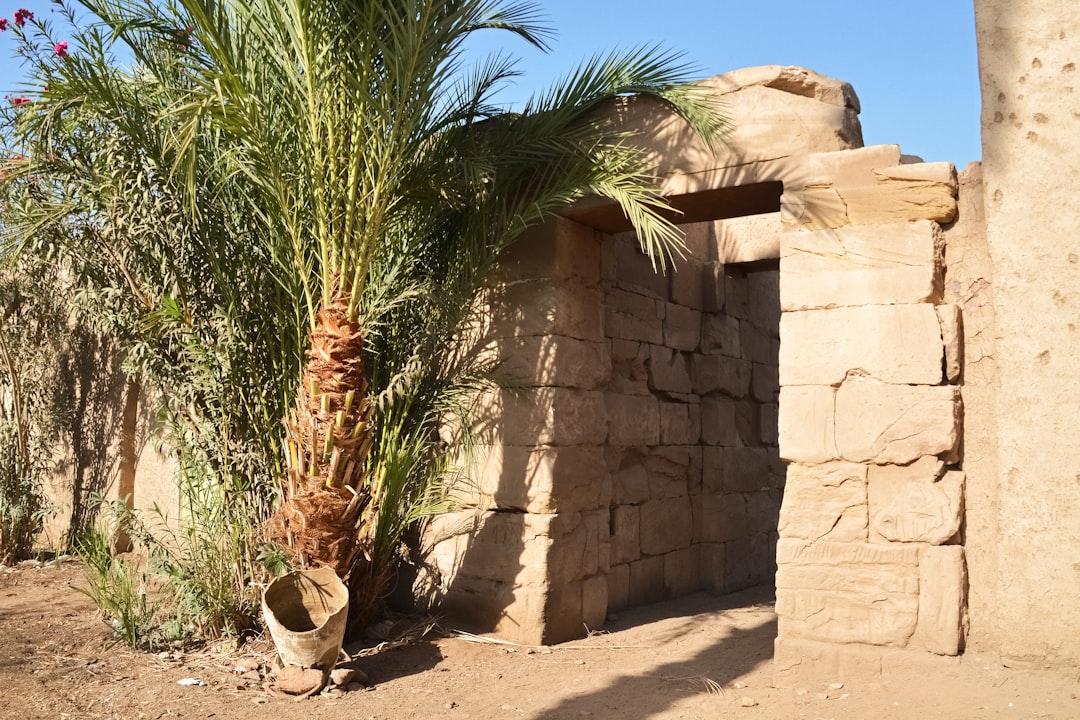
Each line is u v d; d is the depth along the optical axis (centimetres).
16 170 529
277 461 531
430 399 586
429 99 493
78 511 848
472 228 571
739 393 859
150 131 521
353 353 491
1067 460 428
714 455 810
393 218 513
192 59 493
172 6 491
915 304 470
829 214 496
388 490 543
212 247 528
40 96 496
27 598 646
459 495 611
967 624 451
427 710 441
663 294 764
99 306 594
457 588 602
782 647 482
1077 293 432
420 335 566
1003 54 458
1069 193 437
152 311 540
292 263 525
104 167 529
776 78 529
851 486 476
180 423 564
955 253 478
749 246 824
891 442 467
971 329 469
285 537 510
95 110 509
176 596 549
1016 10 456
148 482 773
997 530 450
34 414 831
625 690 474
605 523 640
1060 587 425
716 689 469
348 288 494
